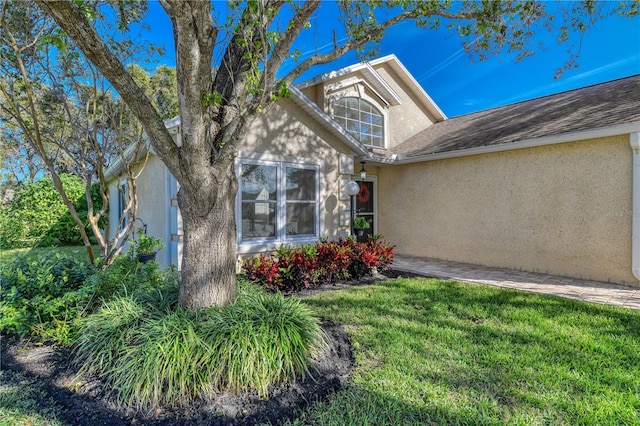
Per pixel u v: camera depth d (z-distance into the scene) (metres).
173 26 3.25
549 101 10.83
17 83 5.31
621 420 2.63
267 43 3.32
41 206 13.68
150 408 2.82
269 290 6.36
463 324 4.70
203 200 3.58
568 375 3.28
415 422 2.63
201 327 3.30
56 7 2.32
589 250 7.42
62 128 5.84
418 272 8.49
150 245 6.60
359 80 12.67
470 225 9.61
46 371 3.43
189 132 3.11
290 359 3.24
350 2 5.30
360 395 2.99
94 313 3.96
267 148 7.71
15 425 2.62
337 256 7.26
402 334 4.32
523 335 4.28
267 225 7.72
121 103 6.09
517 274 8.14
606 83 10.31
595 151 7.29
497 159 8.98
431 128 14.41
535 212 8.27
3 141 6.59
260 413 2.79
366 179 11.91
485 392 3.03
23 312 3.97
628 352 3.77
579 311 5.23
